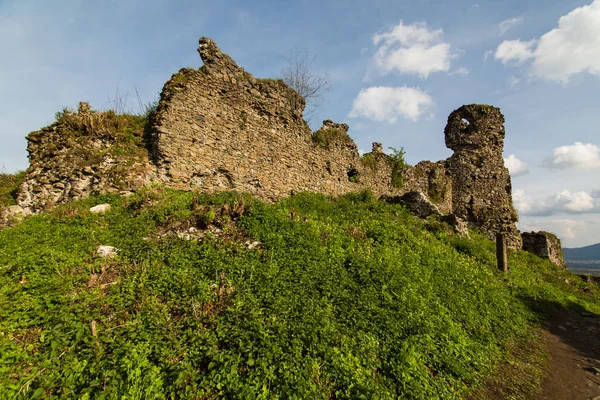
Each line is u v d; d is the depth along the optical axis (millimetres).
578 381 6734
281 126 15875
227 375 4512
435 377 5762
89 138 11430
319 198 16172
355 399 4742
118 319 5297
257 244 8500
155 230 8508
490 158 25844
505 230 24500
